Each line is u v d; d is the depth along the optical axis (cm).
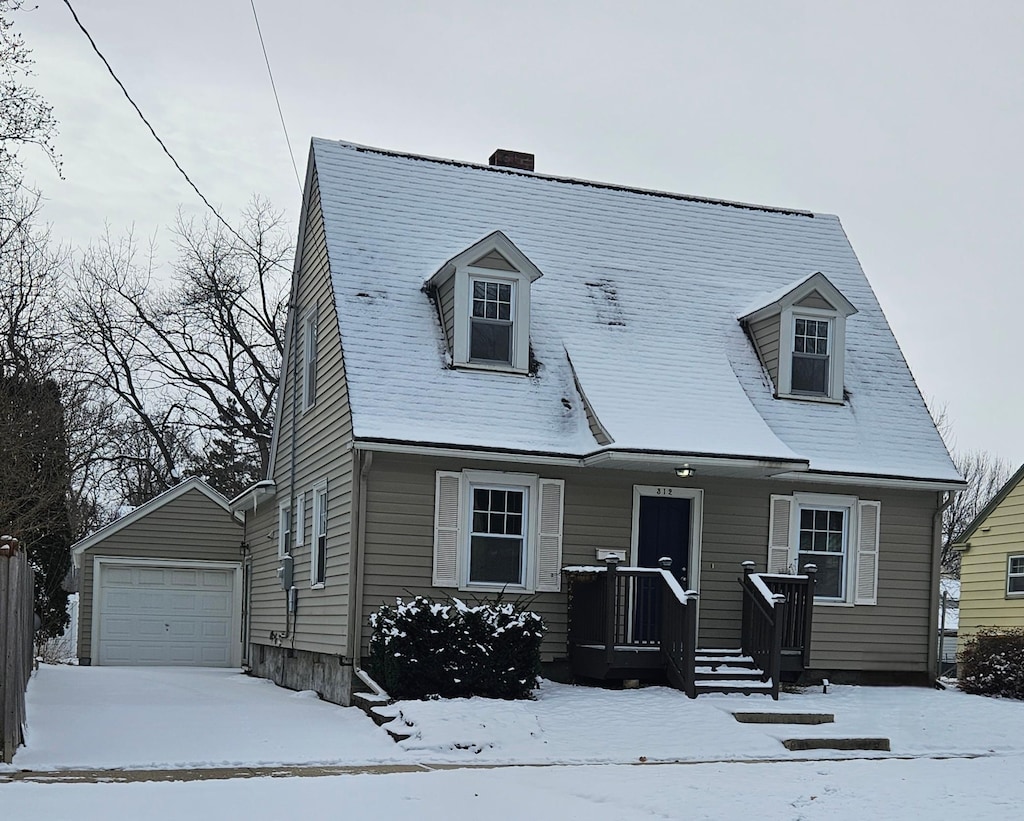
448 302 1823
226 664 2772
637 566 1800
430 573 1681
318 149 2034
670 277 2095
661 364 1911
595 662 1662
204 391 3891
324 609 1788
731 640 1836
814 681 1886
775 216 2311
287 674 2067
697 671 1655
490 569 1731
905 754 1385
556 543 1755
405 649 1507
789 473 1836
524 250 2014
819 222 2342
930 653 1966
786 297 1980
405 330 1806
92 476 3947
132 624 2723
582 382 1812
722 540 1853
